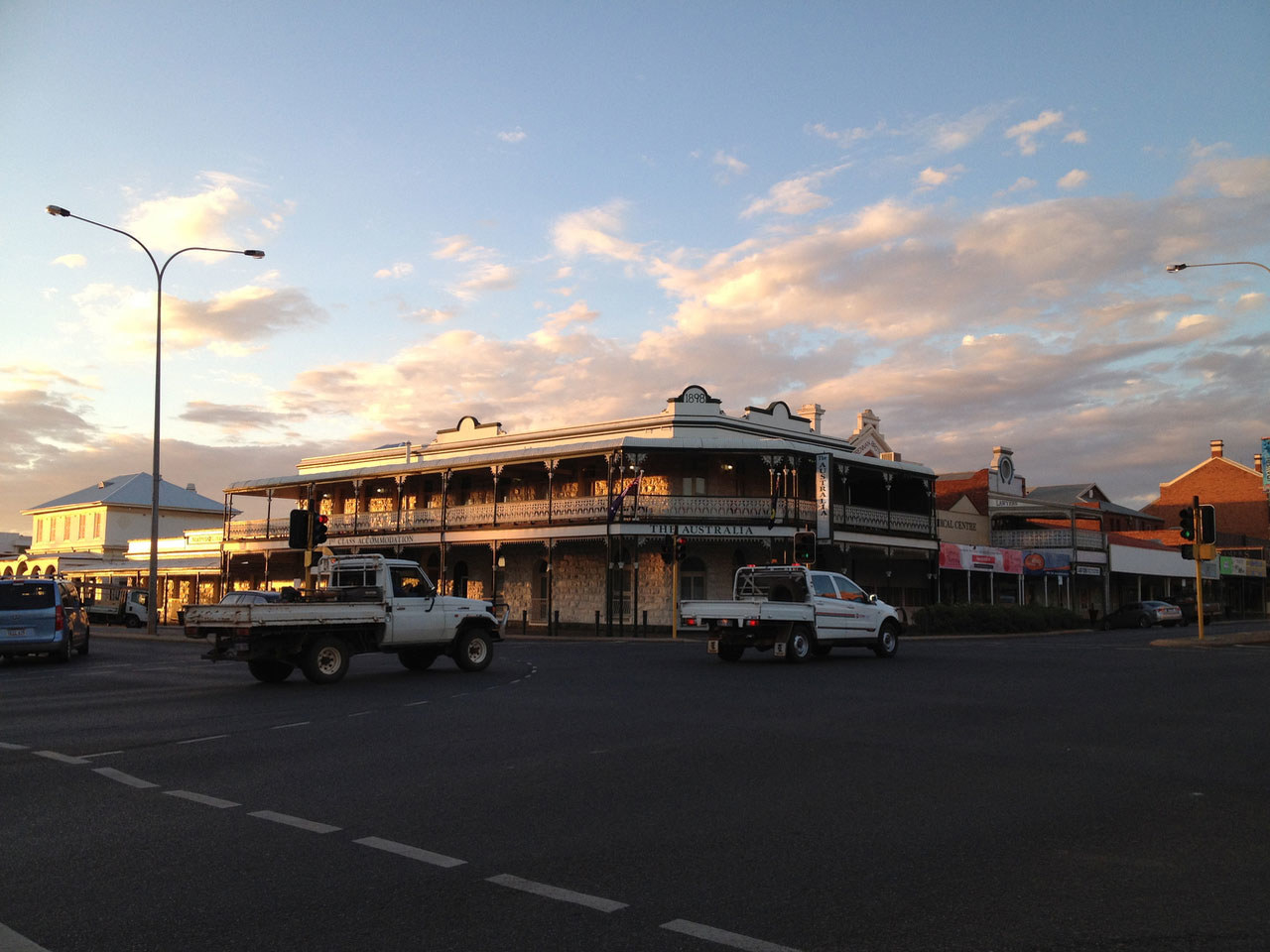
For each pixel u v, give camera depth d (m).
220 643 16.70
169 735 11.04
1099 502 75.00
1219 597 69.19
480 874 5.72
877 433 54.16
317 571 18.97
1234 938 4.69
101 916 5.01
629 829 6.74
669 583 40.09
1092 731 11.09
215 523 77.00
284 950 4.57
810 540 30.83
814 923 4.90
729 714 12.60
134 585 63.19
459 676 18.28
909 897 5.29
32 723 12.10
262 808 7.38
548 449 40.69
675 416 41.59
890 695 14.76
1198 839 6.48
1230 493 84.19
